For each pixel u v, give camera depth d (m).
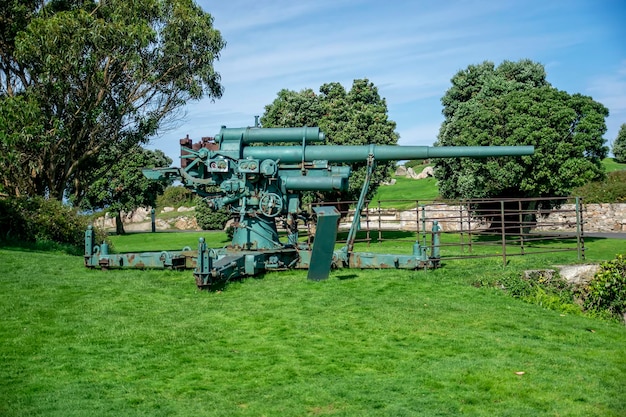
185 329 9.09
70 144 24.28
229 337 8.76
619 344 8.80
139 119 25.06
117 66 23.73
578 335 9.16
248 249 12.96
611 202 29.05
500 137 22.12
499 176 21.83
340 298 10.87
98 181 42.16
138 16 23.33
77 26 21.69
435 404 6.42
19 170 22.97
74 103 23.30
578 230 13.99
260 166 12.61
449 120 31.36
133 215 52.34
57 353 8.04
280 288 11.61
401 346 8.36
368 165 12.82
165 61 24.03
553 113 21.66
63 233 19.66
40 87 22.69
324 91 28.42
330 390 6.77
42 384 6.95
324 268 12.07
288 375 7.24
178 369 7.47
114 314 9.88
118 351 8.13
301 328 9.16
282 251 12.88
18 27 23.20
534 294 11.75
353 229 13.16
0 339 8.57
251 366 7.56
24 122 20.67
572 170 21.39
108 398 6.57
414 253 13.33
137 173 42.78
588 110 21.94
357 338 8.70
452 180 26.52
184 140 13.28
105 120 24.62
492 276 12.16
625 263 12.40
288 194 13.23
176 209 55.62
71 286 11.74
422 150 12.68
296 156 13.06
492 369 7.49
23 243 18.38
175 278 12.45
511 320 9.79
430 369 7.47
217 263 11.74
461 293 11.36
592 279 12.49
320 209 11.51
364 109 27.20
